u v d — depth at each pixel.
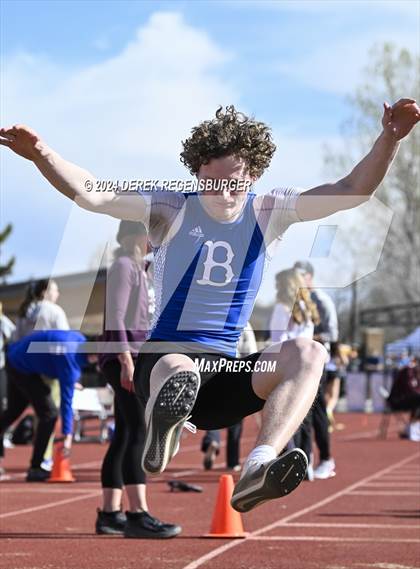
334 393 15.87
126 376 7.58
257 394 4.68
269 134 4.80
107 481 8.24
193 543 7.83
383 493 11.62
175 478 13.43
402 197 54.88
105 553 7.31
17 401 12.84
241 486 4.26
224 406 4.77
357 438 23.36
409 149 54.31
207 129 4.75
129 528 8.05
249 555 7.27
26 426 18.94
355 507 10.30
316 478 13.38
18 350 12.27
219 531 8.17
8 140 4.60
